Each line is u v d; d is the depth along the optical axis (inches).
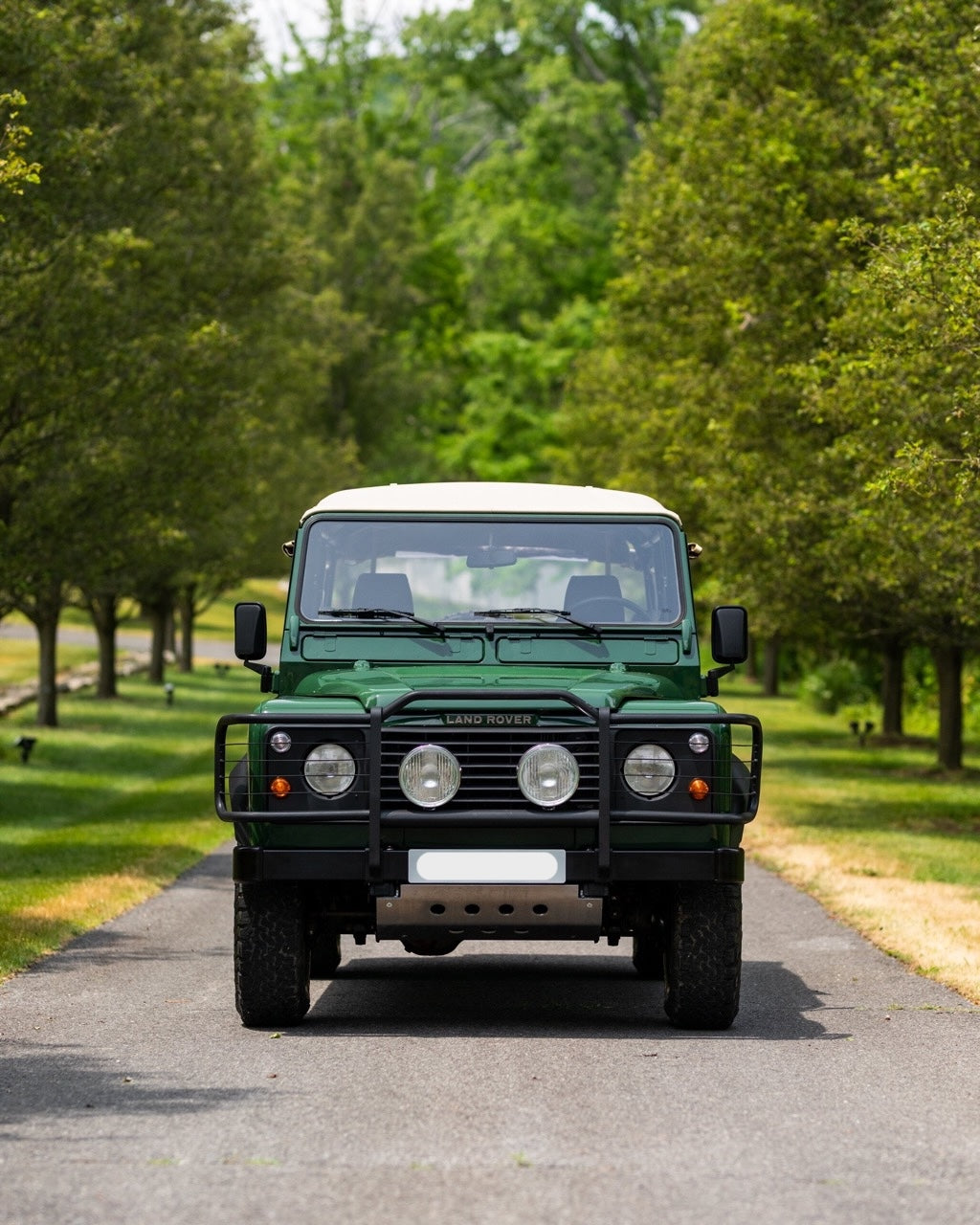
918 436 1074.7
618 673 598.2
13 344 1248.8
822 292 1322.6
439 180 5054.1
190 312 1519.4
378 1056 519.8
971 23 1144.8
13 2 1182.3
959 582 1224.8
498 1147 405.4
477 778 546.6
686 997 563.2
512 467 4220.0
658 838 546.0
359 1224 343.3
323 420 4643.2
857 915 858.1
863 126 1344.7
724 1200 361.1
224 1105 450.3
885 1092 471.2
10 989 645.9
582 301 4266.7
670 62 2549.2
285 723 547.5
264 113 4699.8
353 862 543.5
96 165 1262.3
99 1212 351.3
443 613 609.9
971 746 2388.0
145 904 906.1
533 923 542.6
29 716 2477.9
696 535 1972.2
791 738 2490.2
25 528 1435.8
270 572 3292.3
